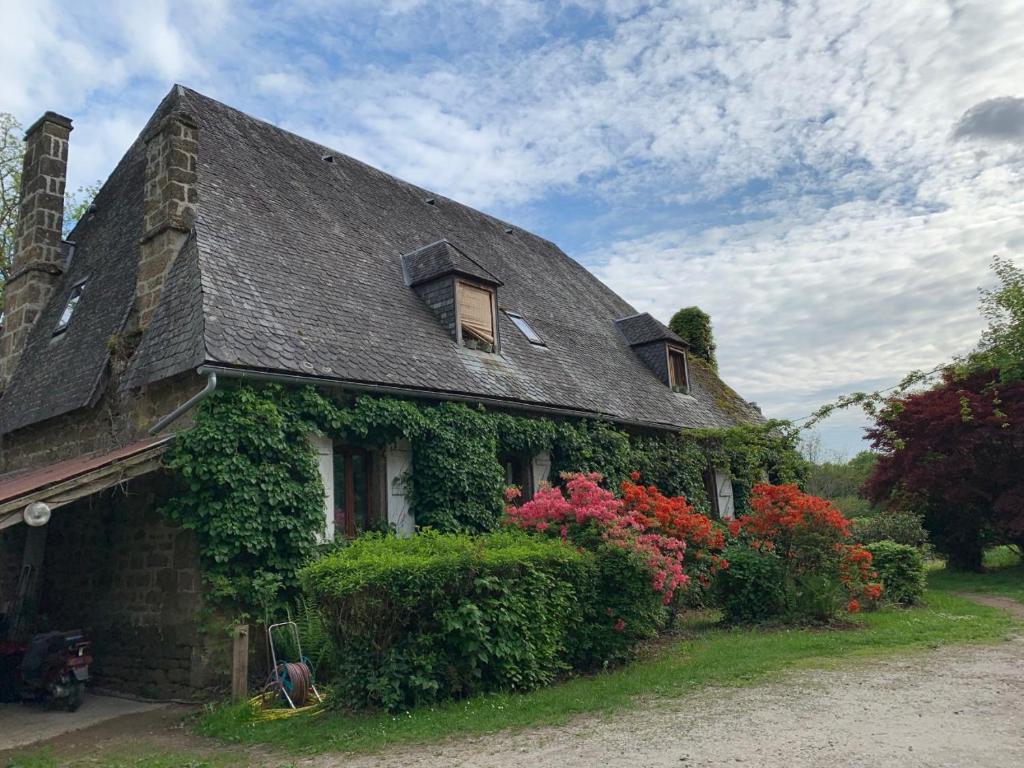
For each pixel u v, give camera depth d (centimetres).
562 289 1989
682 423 1727
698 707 646
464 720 646
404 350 1187
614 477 1470
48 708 877
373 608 711
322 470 1009
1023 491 1638
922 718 567
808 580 1125
